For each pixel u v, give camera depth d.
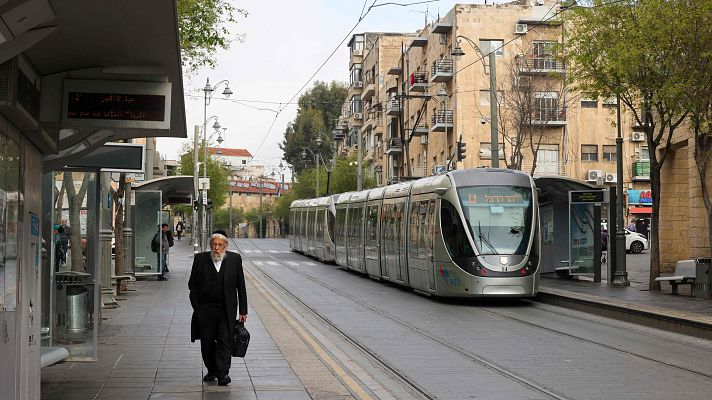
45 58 8.93
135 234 32.09
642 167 61.91
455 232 24.50
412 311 22.84
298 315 21.72
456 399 10.90
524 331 18.45
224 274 11.17
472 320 20.66
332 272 40.62
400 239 29.47
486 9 58.66
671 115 23.98
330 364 13.11
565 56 26.44
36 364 8.87
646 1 22.58
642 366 13.68
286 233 119.62
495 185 24.77
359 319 20.86
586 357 14.66
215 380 11.43
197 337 11.27
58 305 12.98
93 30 8.30
